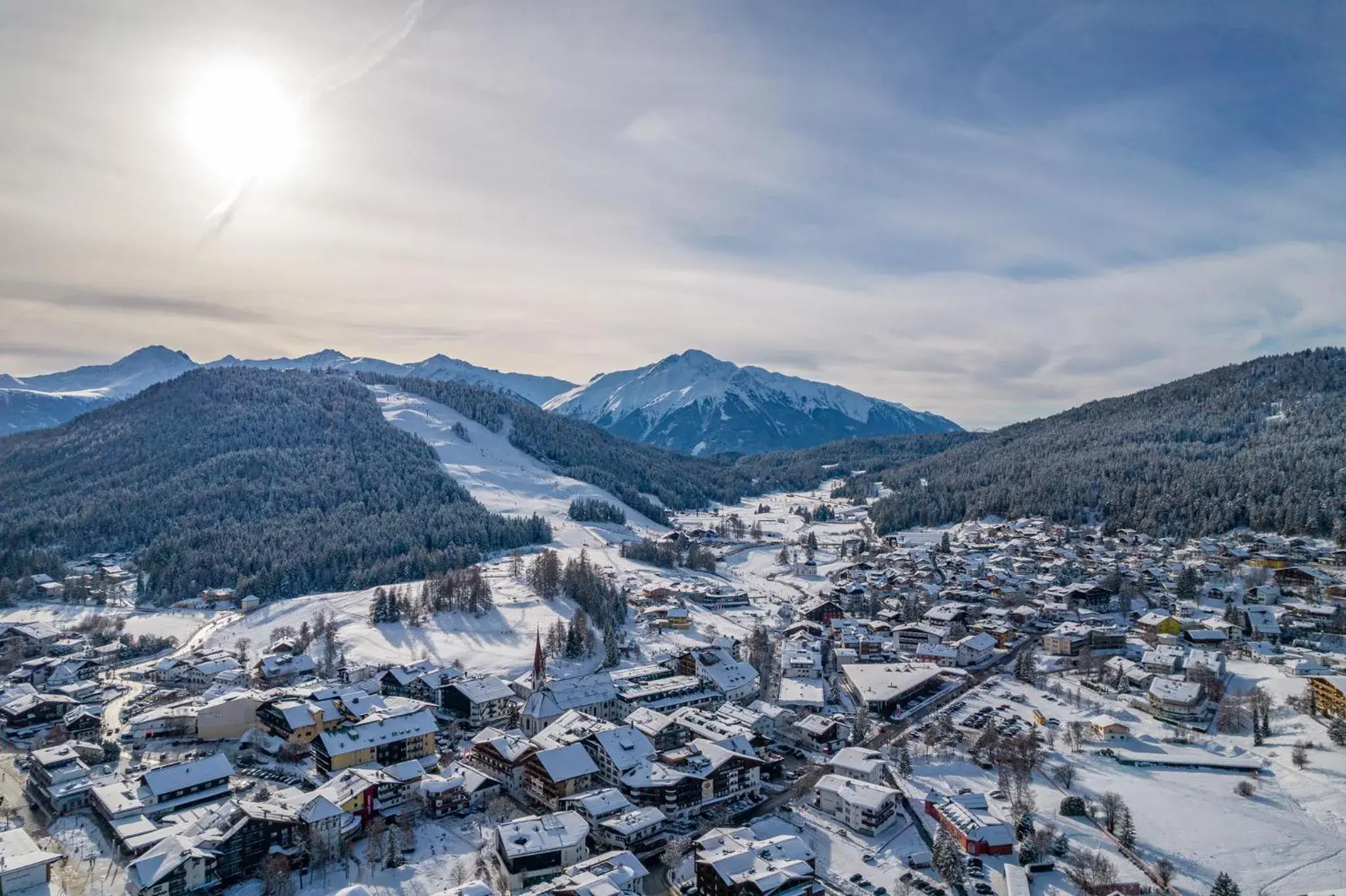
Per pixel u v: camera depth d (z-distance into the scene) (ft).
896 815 493.36
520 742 545.44
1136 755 563.89
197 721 595.47
